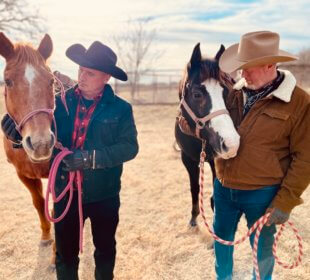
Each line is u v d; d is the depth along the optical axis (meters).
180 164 6.20
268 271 2.18
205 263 2.99
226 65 2.01
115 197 2.05
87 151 1.81
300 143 1.79
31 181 2.93
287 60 1.73
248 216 2.05
